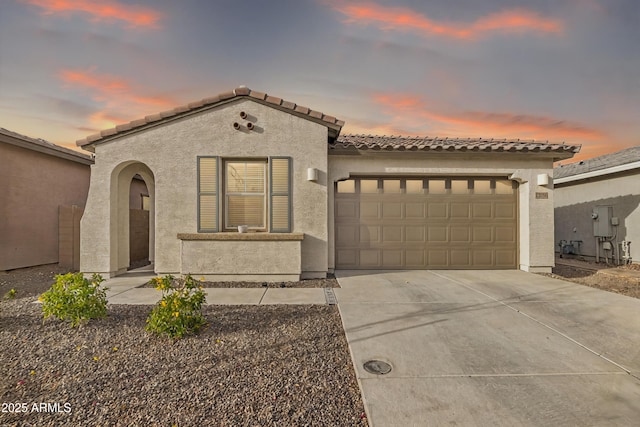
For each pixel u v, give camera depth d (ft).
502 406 8.35
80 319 13.98
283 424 7.55
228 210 25.66
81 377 9.71
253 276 23.72
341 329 13.93
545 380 9.75
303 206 25.20
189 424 7.53
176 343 12.20
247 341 12.50
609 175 35.96
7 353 11.25
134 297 18.86
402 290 21.02
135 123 24.38
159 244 24.64
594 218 36.76
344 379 9.76
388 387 9.21
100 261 24.80
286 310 16.55
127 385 9.29
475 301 18.39
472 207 29.40
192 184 24.84
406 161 28.07
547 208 28.35
